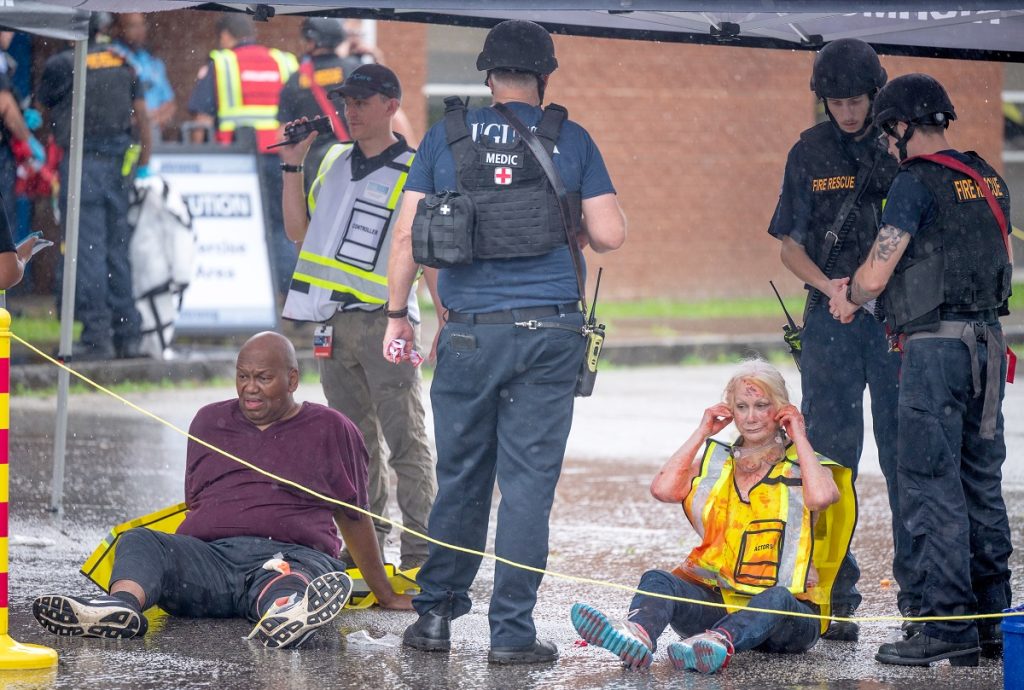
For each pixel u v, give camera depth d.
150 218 49.03
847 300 21.25
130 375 48.38
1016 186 80.88
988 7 18.88
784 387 21.41
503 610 20.25
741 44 27.00
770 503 21.09
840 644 21.91
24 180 56.09
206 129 55.78
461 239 19.42
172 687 18.62
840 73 22.50
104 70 47.38
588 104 75.31
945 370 20.19
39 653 19.50
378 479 26.03
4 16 24.98
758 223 78.75
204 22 64.81
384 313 25.08
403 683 19.09
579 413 47.19
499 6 19.38
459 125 20.12
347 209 25.28
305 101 46.44
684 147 77.12
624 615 23.36
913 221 19.95
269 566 21.78
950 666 20.47
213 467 22.98
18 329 53.72
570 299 20.12
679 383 54.84
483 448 20.58
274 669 19.64
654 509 32.94
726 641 19.77
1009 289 20.73
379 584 23.41
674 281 77.56
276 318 52.78
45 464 35.81
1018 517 31.89
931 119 20.41
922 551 20.52
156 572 21.39
